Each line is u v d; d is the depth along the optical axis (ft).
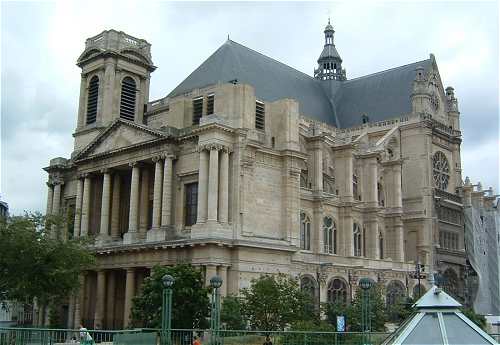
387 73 365.81
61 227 215.72
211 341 120.37
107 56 278.67
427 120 330.34
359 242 292.40
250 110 224.94
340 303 214.48
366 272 264.93
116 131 247.09
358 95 366.02
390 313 236.22
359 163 305.12
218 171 210.18
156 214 224.12
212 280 140.77
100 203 259.80
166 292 123.13
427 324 59.11
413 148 332.60
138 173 237.25
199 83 274.98
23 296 193.88
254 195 218.79
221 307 183.52
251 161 218.79
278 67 332.60
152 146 230.68
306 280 236.63
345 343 118.73
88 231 255.29
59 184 280.72
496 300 349.61
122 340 106.22
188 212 221.66
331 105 367.66
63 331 103.76
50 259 195.31
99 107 276.62
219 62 279.69
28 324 268.00
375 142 338.95
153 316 175.94
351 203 280.72
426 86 342.64
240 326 176.04
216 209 205.57
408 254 322.75
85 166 259.39
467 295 339.77
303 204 261.65
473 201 359.25
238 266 204.44
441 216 333.83
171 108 240.73
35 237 195.42
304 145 274.77
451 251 331.36
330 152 293.64
